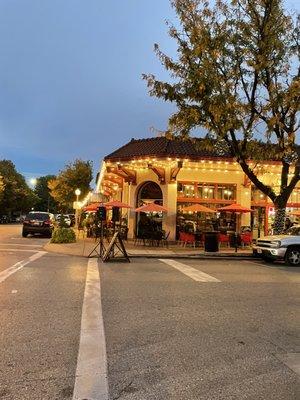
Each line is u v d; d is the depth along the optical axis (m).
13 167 87.25
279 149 20.22
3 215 83.19
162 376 5.01
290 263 17.64
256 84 19.25
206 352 5.89
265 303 9.25
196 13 18.69
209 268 15.43
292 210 27.91
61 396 4.41
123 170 27.02
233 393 4.59
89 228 32.38
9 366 5.21
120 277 12.45
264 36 18.98
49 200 130.88
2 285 10.55
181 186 26.86
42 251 20.94
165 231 25.73
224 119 18.48
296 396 4.54
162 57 19.09
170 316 7.80
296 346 6.28
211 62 18.47
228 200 27.17
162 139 28.02
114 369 5.19
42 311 7.94
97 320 7.41
